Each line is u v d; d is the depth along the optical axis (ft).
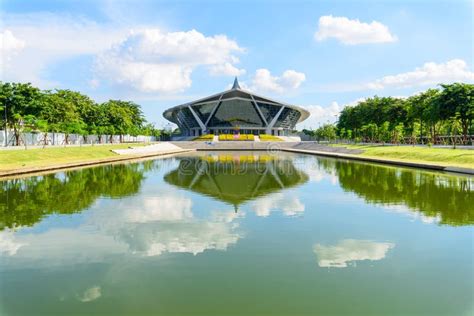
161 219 38.37
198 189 59.26
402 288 21.77
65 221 37.35
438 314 18.85
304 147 248.93
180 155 169.89
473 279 23.03
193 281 22.71
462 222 36.27
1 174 70.74
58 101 157.99
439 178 68.54
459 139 168.35
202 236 32.17
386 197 50.24
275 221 37.42
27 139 149.89
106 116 215.31
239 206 45.09
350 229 34.22
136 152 167.53
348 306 19.65
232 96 338.13
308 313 18.94
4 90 122.72
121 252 27.94
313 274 23.77
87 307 19.49
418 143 206.28
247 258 26.63
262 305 19.75
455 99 131.13
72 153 119.96
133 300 20.22
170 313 18.89
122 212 41.68
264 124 355.56
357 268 24.79
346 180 68.85
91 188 59.47
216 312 18.99
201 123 358.02
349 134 252.62
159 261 26.07
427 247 28.99
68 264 25.52
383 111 203.21
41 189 57.41
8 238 31.45
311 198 50.39
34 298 20.48
